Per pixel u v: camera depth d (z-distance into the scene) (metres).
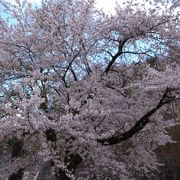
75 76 8.99
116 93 9.21
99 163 8.69
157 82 8.23
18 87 7.01
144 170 11.30
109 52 9.37
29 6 9.09
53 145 7.94
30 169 9.39
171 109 10.34
